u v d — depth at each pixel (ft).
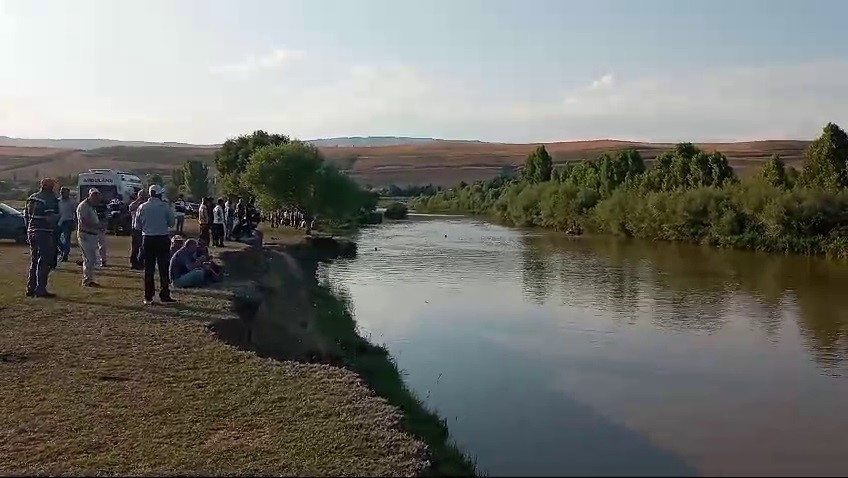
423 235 217.97
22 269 72.49
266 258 103.71
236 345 47.62
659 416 46.83
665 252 170.81
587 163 303.68
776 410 48.75
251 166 182.80
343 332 65.98
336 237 183.21
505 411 46.11
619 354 63.87
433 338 68.59
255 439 30.19
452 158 618.85
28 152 448.65
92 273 63.10
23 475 25.93
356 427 32.09
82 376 37.24
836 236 165.68
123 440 29.45
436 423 41.91
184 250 66.80
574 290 102.42
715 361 62.13
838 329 76.54
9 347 41.86
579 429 43.29
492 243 189.57
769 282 115.03
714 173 230.68
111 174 141.69
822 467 38.78
